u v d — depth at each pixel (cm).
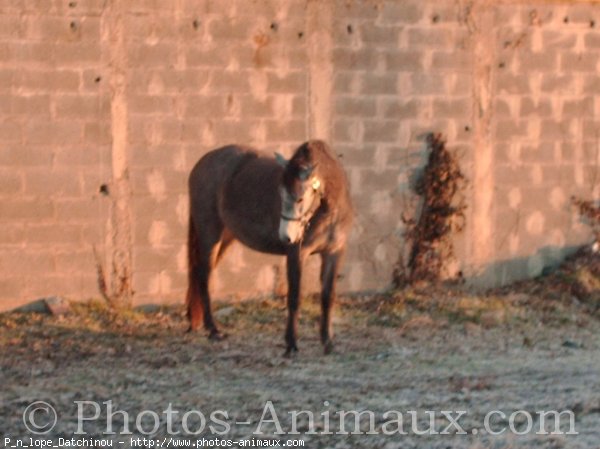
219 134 2080
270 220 1700
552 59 2295
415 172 2206
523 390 1507
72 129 1991
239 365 1658
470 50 2233
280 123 2116
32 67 1964
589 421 1343
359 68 2161
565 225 2320
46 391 1498
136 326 1920
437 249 2223
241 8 2083
